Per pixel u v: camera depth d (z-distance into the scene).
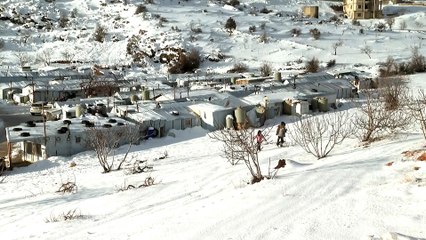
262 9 138.50
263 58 91.50
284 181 11.51
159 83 62.66
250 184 12.60
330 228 7.22
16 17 113.12
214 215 9.04
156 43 96.31
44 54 92.25
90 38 103.06
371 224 7.18
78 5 125.94
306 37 105.56
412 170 10.60
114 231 9.11
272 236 7.17
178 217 9.45
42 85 57.72
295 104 44.12
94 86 58.00
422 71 73.25
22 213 14.05
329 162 14.50
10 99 57.78
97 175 22.23
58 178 22.81
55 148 29.98
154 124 36.19
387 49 94.50
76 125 32.53
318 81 56.38
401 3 160.38
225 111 38.84
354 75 66.06
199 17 117.75
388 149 15.38
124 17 116.44
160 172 19.97
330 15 139.62
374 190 9.23
